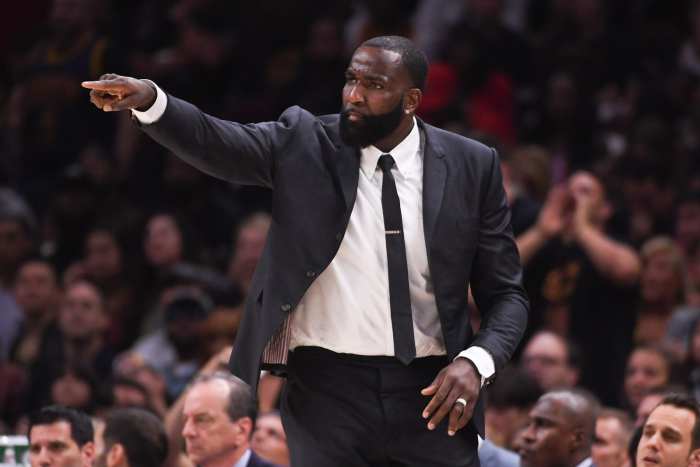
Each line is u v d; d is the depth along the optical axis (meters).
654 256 26.80
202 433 19.73
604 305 26.48
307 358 13.10
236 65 38.06
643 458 16.78
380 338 12.96
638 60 37.97
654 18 39.44
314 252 12.84
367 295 12.94
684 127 36.00
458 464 13.10
